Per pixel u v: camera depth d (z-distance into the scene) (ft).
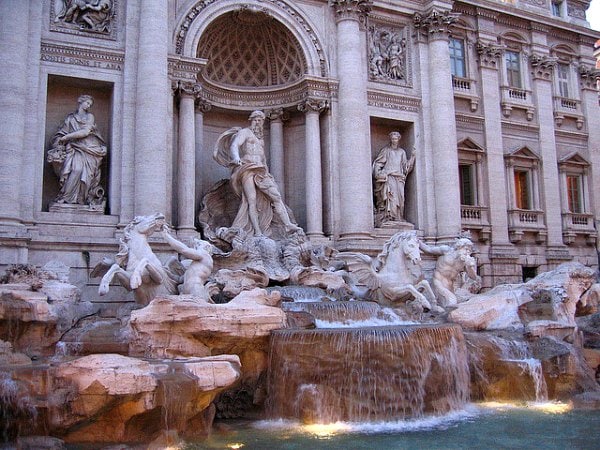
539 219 115.85
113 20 80.43
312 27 93.35
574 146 124.77
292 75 95.66
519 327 67.10
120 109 78.69
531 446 43.60
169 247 76.02
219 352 52.90
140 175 76.13
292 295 72.43
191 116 82.69
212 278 71.51
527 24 120.16
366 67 97.66
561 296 71.61
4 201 69.10
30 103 73.56
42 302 52.90
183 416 43.24
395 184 97.04
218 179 93.81
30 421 41.50
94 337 52.90
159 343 49.85
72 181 75.77
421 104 101.30
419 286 74.23
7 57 71.41
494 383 60.13
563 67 126.93
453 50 111.96
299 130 96.68
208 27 87.71
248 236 81.41
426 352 54.24
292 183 96.07
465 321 66.80
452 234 97.30
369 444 43.93
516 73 119.55
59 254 72.28
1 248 67.62
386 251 76.38
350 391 51.37
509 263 109.60
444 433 47.24
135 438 43.16
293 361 51.96
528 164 117.29
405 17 102.68
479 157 110.42
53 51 76.23
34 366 43.88
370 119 98.53
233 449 42.55
